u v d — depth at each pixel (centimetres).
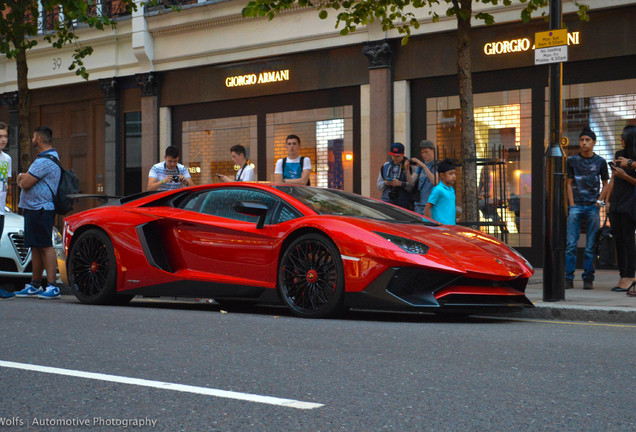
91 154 1877
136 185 1800
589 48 1277
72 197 894
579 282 1066
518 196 1355
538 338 546
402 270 621
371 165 1470
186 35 1711
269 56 1605
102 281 786
